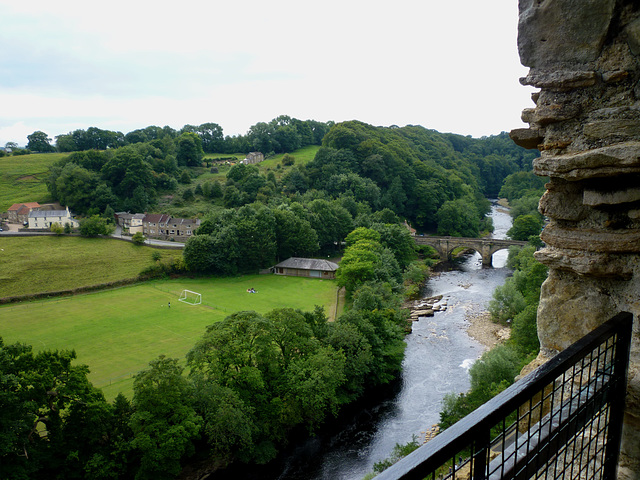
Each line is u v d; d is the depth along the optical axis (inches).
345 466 1290.6
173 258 3683.6
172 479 1198.3
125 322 2420.0
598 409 207.0
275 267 3693.4
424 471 113.8
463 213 5152.6
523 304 2281.0
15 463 1026.7
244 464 1311.5
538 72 272.5
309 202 4571.9
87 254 3722.9
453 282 3329.2
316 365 1419.8
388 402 1606.8
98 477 1130.0
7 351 1112.2
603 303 268.2
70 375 1139.9
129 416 1233.4
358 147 6038.4
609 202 250.4
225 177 6122.1
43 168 6018.7
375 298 2251.5
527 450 168.1
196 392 1278.3
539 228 4328.3
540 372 161.5
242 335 1419.8
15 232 4131.4
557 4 254.8
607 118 246.8
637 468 238.2
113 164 5054.1
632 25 237.9
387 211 4655.5
